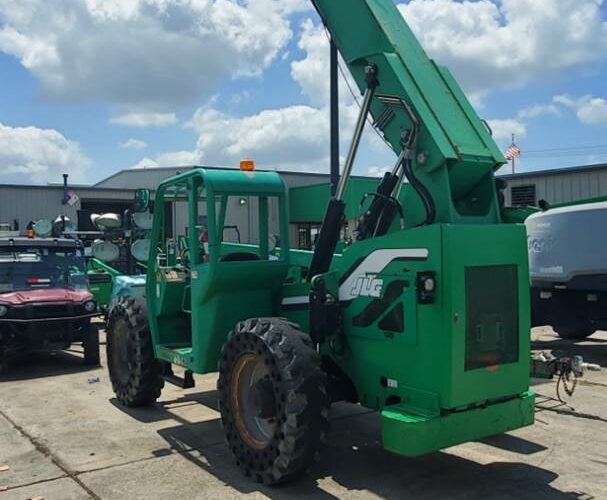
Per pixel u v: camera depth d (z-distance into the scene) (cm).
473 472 470
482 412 420
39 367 928
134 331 647
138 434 575
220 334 538
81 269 1018
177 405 679
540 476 461
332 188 729
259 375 465
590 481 452
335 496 427
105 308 1299
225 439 510
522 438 548
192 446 539
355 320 460
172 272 626
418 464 487
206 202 515
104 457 514
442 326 398
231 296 538
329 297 471
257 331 452
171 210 681
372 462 491
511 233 430
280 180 554
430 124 440
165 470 482
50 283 975
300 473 434
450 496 426
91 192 2730
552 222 908
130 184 3328
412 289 414
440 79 477
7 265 964
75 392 758
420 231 411
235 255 542
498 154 456
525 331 438
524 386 441
